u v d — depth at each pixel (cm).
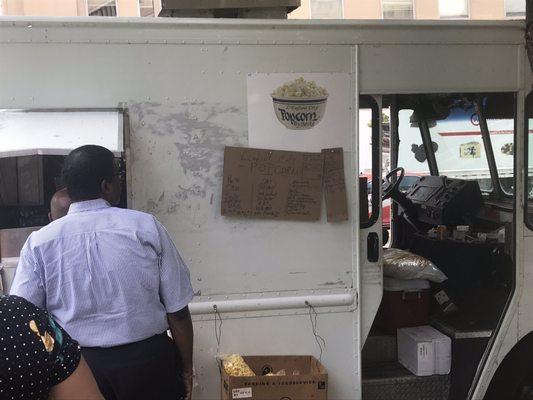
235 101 281
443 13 1296
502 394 313
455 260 363
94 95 269
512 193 329
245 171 282
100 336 208
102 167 220
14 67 263
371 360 340
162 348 219
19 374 118
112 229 213
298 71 285
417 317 341
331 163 290
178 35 275
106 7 1178
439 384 320
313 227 291
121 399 211
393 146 437
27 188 271
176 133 277
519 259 308
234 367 274
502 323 307
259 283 288
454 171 410
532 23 295
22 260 210
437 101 386
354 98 290
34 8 1151
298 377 270
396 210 437
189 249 281
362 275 300
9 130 250
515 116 305
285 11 296
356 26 288
